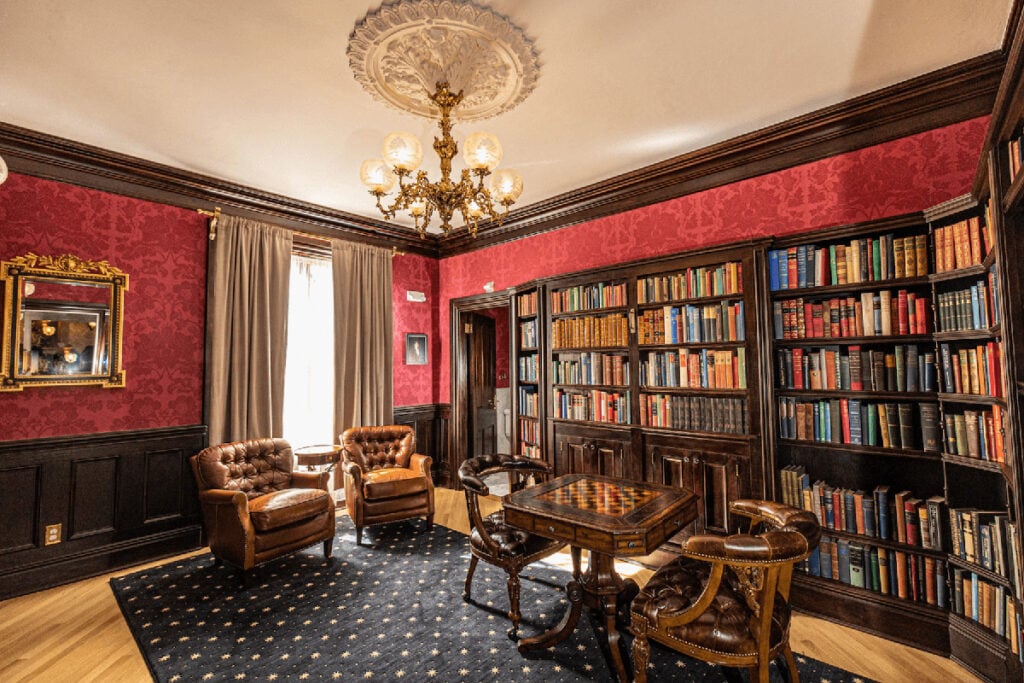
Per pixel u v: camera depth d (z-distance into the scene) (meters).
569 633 2.49
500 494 5.72
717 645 1.85
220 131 3.38
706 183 3.75
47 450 3.43
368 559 3.75
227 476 3.72
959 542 2.45
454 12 2.22
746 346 3.26
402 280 5.95
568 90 2.89
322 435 5.32
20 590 3.26
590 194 4.41
